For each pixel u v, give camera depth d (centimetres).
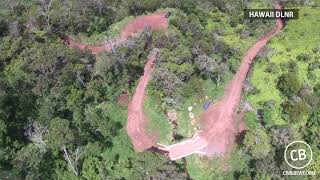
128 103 10738
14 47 11175
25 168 8938
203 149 9981
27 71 10588
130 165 9581
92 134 9912
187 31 12319
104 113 10475
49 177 9112
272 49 12062
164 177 8750
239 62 11962
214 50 11794
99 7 13162
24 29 12275
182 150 9962
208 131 10331
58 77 10438
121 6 13562
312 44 12131
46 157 9294
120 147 9950
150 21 13050
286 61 11581
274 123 10225
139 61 11300
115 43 11956
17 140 9419
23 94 10050
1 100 9406
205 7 14100
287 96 10731
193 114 10594
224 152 9988
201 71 11138
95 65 10956
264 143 9431
